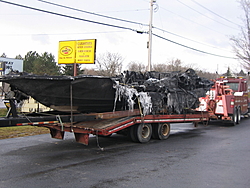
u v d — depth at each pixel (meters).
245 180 5.52
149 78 11.28
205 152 8.18
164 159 7.23
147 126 9.81
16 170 6.04
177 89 10.80
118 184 5.19
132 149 8.52
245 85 18.08
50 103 7.57
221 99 15.19
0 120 6.03
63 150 8.21
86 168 6.26
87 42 19.53
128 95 8.93
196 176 5.75
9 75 6.76
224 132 12.79
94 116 8.05
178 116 10.97
